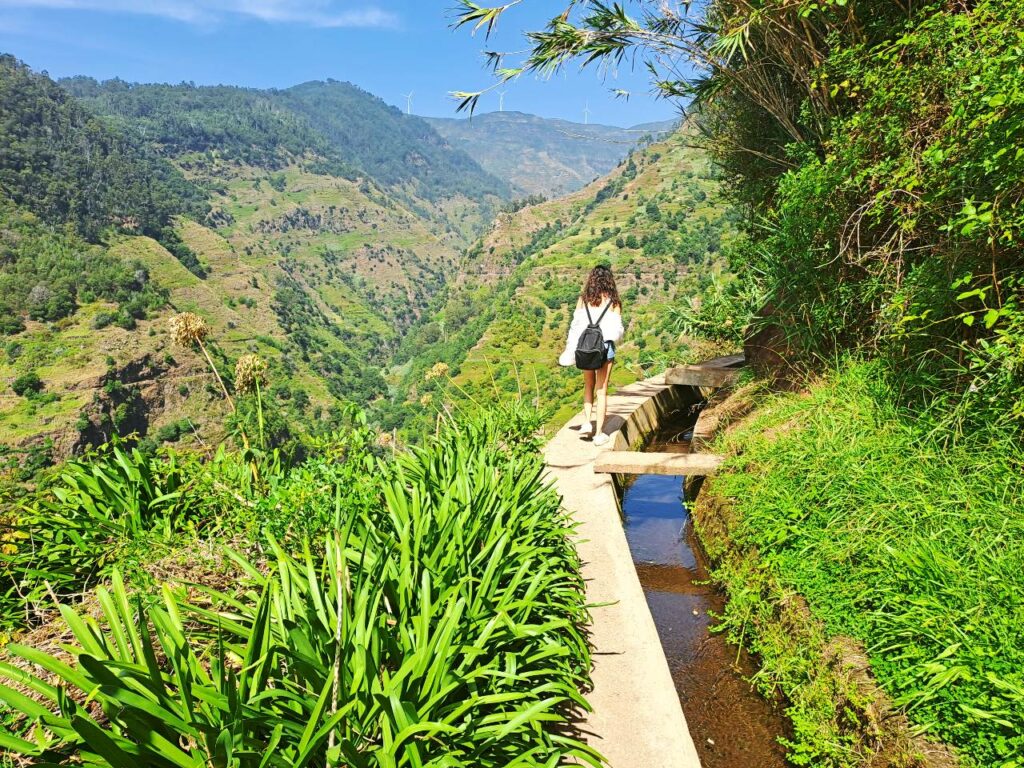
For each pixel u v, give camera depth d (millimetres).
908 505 3184
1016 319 2852
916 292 3943
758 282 8141
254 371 3947
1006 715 2068
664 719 2586
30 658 1585
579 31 5539
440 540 2719
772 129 7082
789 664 3043
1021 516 2803
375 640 1973
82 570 3137
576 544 3998
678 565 4766
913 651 2461
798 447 4328
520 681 2498
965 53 3588
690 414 8906
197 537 3254
